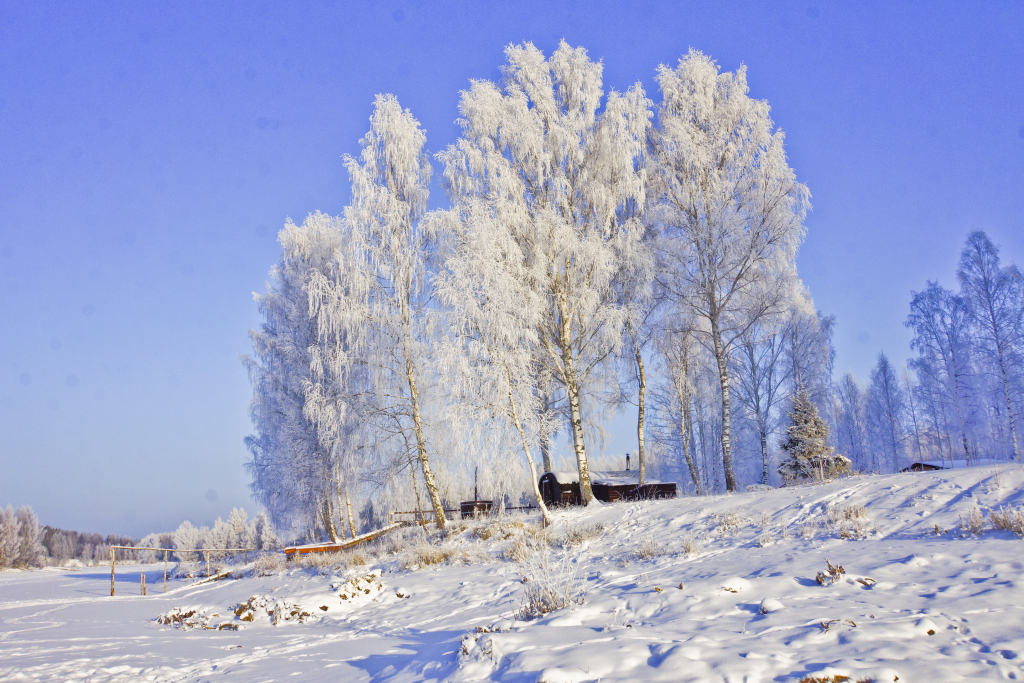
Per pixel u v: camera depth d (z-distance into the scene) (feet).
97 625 48.21
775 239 79.15
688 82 87.51
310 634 38.83
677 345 91.04
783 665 15.28
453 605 41.42
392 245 80.43
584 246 71.00
